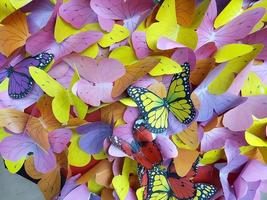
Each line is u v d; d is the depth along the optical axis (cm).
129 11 39
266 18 41
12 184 56
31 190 57
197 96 39
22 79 39
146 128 39
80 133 41
